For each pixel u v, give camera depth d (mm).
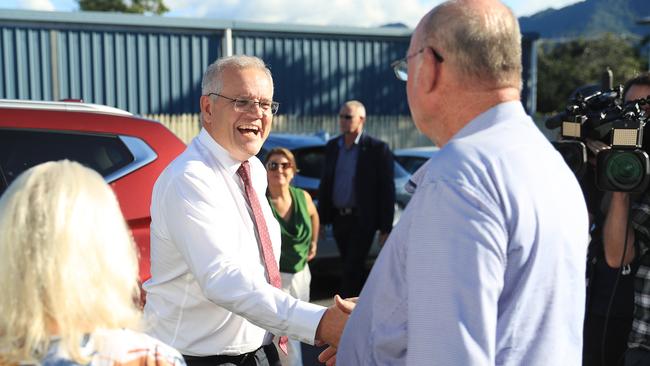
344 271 6504
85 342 1308
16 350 1272
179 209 2297
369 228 6406
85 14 14836
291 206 5039
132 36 15398
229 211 2377
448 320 1451
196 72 15961
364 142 6418
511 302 1526
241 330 2436
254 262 2455
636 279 2604
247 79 2463
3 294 1286
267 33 16609
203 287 2268
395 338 1636
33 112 3645
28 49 14633
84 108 3773
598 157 2439
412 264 1521
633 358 2607
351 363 1771
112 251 1335
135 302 1456
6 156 3549
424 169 1707
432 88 1652
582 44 42875
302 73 17047
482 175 1505
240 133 2459
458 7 1614
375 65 17688
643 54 42656
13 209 1308
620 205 2562
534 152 1602
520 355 1530
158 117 15719
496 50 1587
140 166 3609
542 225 1536
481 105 1626
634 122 2379
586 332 2834
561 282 1573
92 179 1381
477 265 1453
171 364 1383
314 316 2176
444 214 1495
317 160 7512
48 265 1271
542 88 39500
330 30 17078
